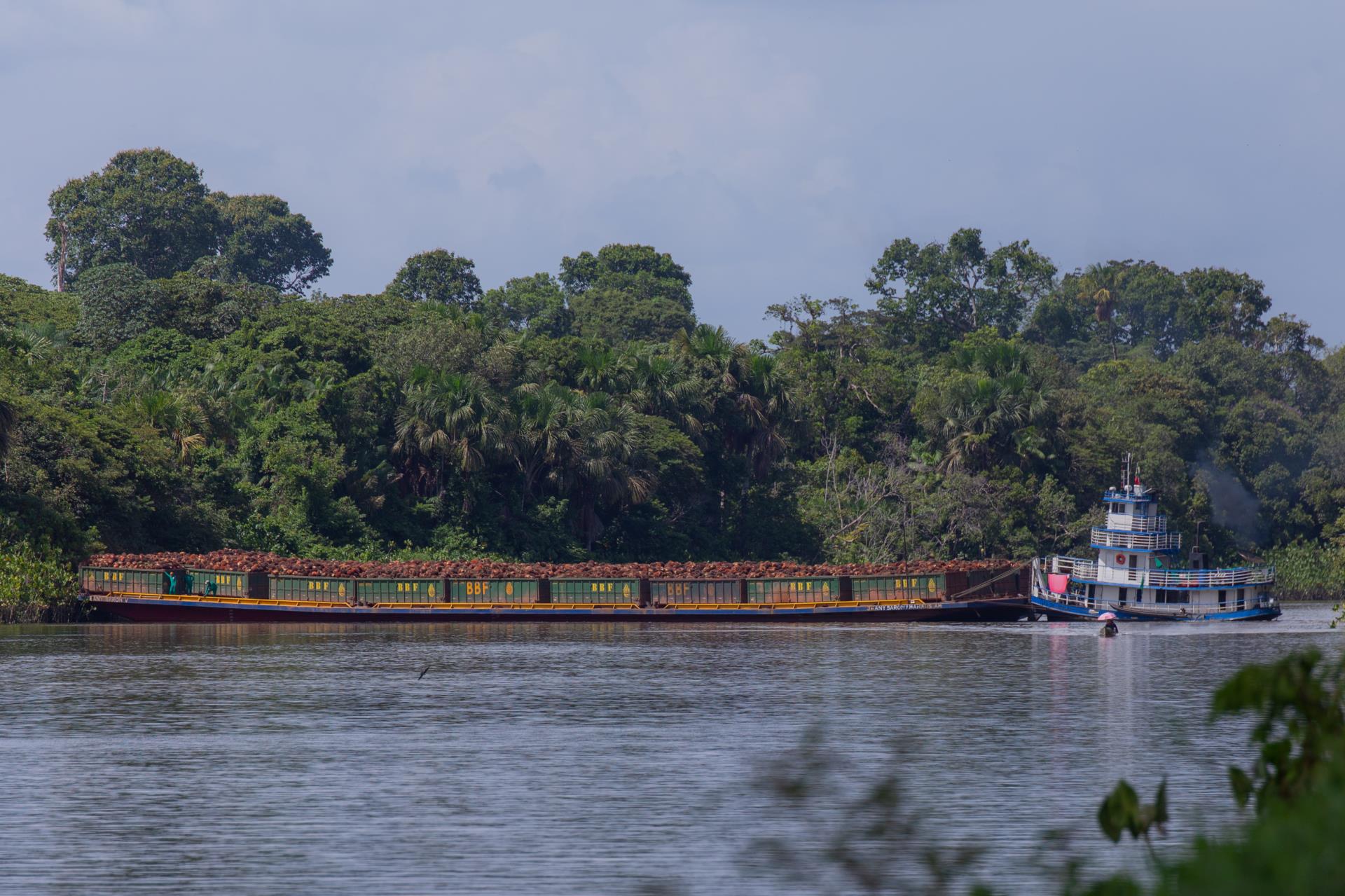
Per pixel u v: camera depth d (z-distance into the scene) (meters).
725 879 76.25
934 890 34.28
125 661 199.38
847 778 106.00
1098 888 30.16
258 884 77.38
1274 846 24.45
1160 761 112.69
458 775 108.88
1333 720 31.12
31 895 75.75
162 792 103.12
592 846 85.12
